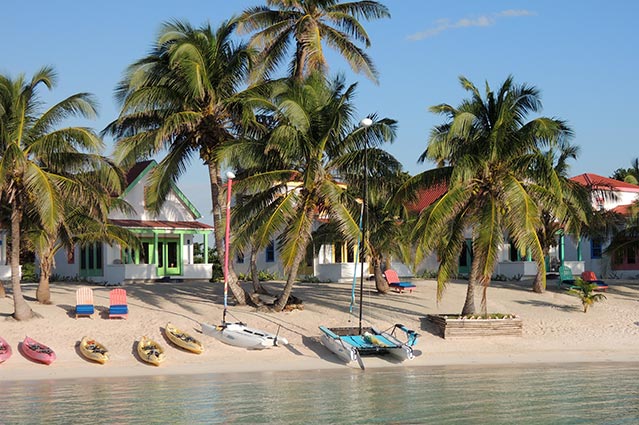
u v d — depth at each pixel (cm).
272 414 1906
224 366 2527
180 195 4516
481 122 2819
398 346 2581
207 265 4472
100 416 1870
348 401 2053
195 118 2775
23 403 2005
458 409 1972
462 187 2762
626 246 3928
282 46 3628
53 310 2964
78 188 2694
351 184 2989
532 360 2684
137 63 2862
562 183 2944
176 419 1847
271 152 2858
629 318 3253
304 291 3662
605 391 2197
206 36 2933
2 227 3114
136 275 4100
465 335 2914
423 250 2734
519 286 3997
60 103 2658
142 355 2534
